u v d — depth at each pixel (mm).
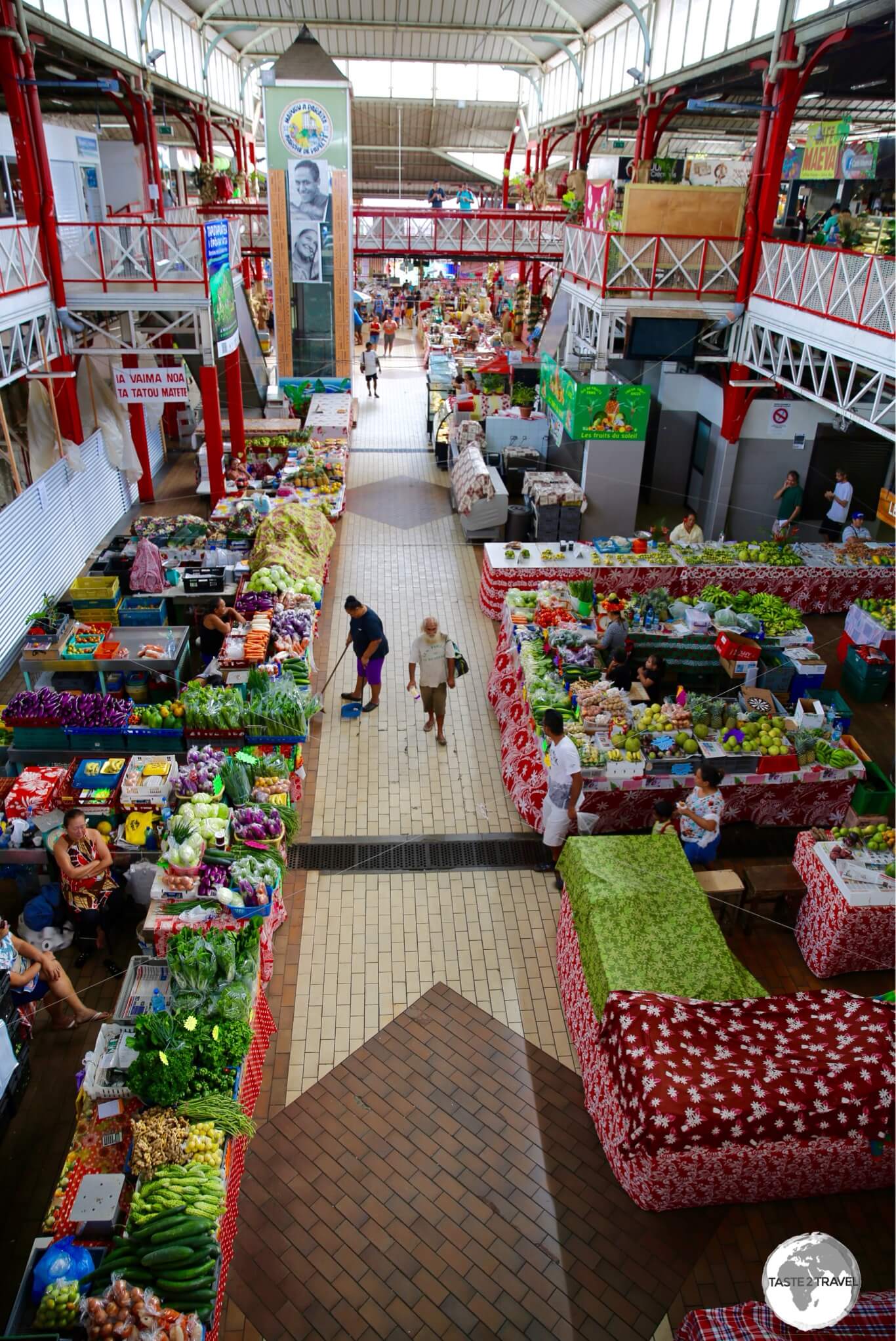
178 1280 4141
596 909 6023
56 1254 4266
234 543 12172
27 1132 5629
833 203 14656
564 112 25641
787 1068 4957
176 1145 4648
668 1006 5242
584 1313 4789
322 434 17828
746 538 15016
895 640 10742
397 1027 6453
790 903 7422
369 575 13625
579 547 12383
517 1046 6352
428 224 22859
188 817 6664
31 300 11945
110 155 18953
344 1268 4945
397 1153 5578
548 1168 5527
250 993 5676
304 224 18906
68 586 12898
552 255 22359
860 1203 5449
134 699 9188
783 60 11844
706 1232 5230
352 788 9008
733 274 13164
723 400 14227
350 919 7410
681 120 23703
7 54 11453
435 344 27141
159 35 19719
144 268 13156
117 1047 5277
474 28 22938
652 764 7867
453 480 16234
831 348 10664
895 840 7004
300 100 17906
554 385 15570
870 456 15188
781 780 8078
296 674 9070
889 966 7051
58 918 6949
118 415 14414
